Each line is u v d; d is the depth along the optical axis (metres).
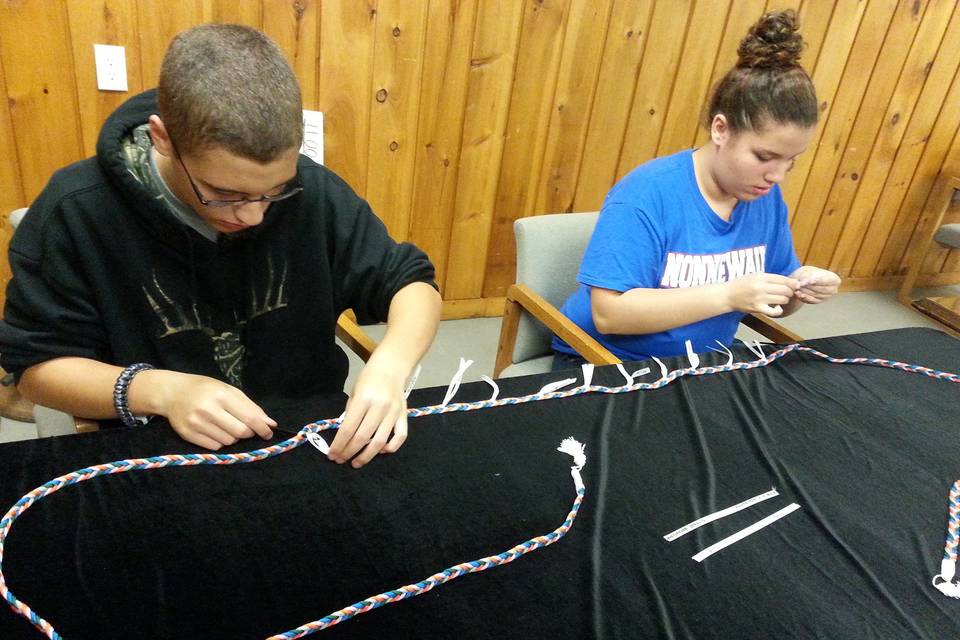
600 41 2.41
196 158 0.81
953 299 3.45
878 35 2.84
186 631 0.63
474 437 0.95
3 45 1.78
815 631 0.73
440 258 2.62
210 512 0.76
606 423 1.02
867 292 3.61
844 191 3.25
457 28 2.21
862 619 0.76
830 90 2.91
